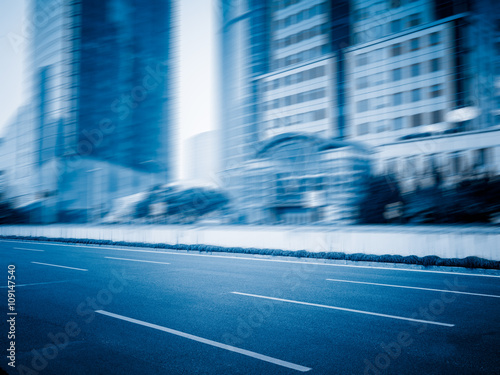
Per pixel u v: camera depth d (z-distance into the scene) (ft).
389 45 123.85
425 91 113.80
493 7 108.17
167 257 49.34
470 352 14.16
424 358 13.57
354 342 15.31
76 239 78.02
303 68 153.38
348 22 138.21
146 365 12.87
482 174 83.51
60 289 26.43
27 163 141.38
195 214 110.63
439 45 112.98
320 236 46.98
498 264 35.12
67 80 141.59
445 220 79.30
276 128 160.25
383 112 123.24
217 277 32.24
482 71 104.27
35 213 138.21
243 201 103.91
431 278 32.01
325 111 143.64
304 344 15.07
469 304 22.16
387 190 86.43
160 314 19.63
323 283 29.37
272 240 51.19
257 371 12.42
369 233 43.34
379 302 22.63
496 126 87.97
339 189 89.04
